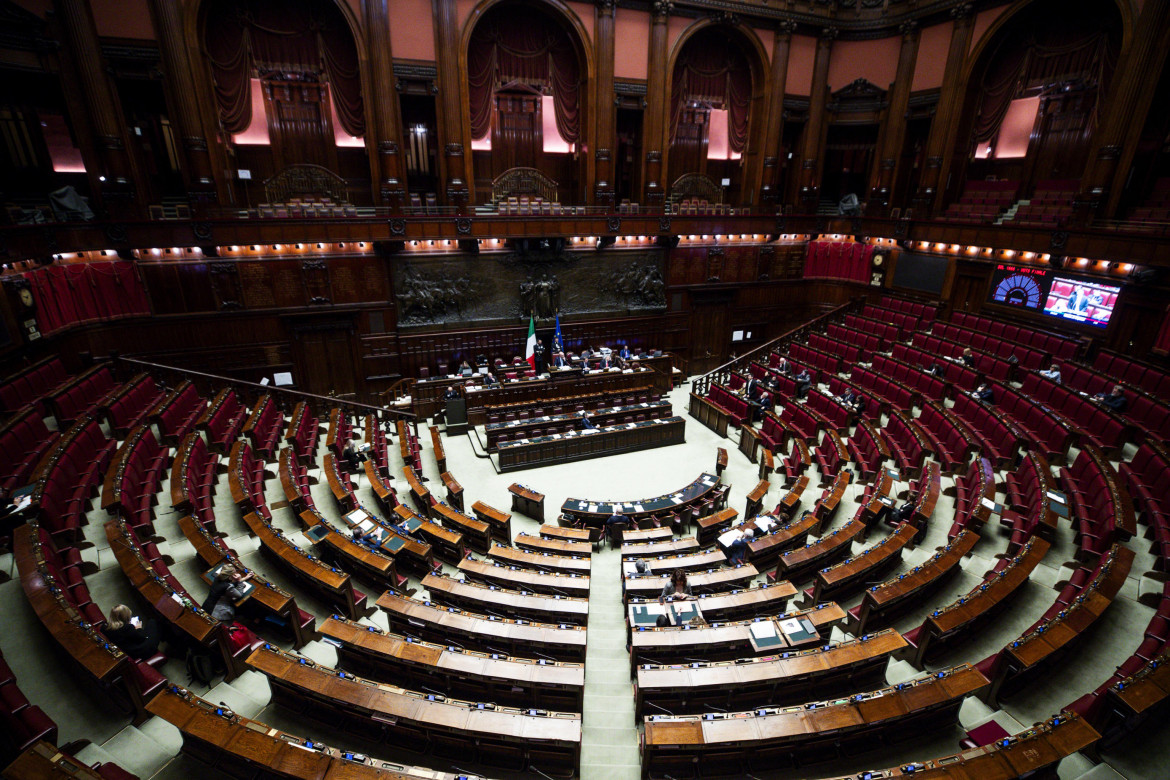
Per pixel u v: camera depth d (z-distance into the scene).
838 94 24.28
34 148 17.00
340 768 5.55
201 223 16.77
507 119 22.28
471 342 21.55
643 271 23.50
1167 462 10.79
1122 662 7.50
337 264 19.23
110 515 9.52
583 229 21.23
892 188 23.78
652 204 22.89
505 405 19.59
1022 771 5.52
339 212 18.25
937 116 21.88
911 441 14.52
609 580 11.58
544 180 22.53
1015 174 22.22
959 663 7.90
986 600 7.98
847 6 23.03
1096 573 8.22
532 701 7.41
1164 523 9.66
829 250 26.09
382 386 20.89
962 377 17.20
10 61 14.89
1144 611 8.22
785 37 22.77
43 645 7.04
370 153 19.33
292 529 11.33
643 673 7.22
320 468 14.58
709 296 24.97
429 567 10.50
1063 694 7.13
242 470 11.99
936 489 11.64
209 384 18.52
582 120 22.14
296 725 6.82
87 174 16.56
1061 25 19.11
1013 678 7.14
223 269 17.91
